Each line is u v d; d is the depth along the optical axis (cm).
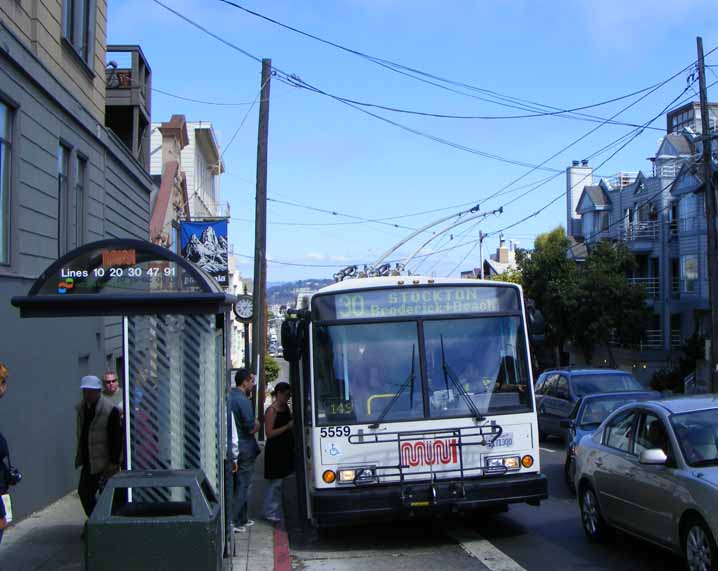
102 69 1644
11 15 1130
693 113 4569
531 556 894
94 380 936
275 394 1112
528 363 985
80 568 809
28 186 1173
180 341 754
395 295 986
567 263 4403
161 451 746
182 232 2589
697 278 4141
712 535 679
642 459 767
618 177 5138
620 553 888
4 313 1038
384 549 960
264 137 2102
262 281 2138
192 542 571
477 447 944
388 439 934
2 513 632
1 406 1008
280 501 1133
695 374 3675
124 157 1822
